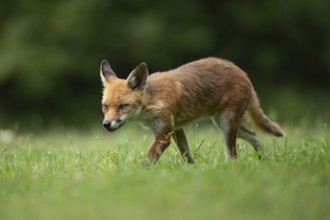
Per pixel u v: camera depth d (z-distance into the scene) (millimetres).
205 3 32656
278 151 11617
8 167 10820
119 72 32344
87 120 32219
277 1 32562
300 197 8023
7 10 33750
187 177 9164
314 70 34688
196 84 12062
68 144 14930
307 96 33062
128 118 11516
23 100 32875
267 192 8133
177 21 31828
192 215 7465
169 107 11586
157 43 31062
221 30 32844
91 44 31984
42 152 12609
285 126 16484
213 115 12617
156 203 7938
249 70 33500
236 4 32375
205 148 12734
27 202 8375
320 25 33406
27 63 31641
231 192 8180
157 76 11906
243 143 13523
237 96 12430
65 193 8734
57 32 31953
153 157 11375
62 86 32125
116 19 31828
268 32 33406
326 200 7965
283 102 32188
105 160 11211
